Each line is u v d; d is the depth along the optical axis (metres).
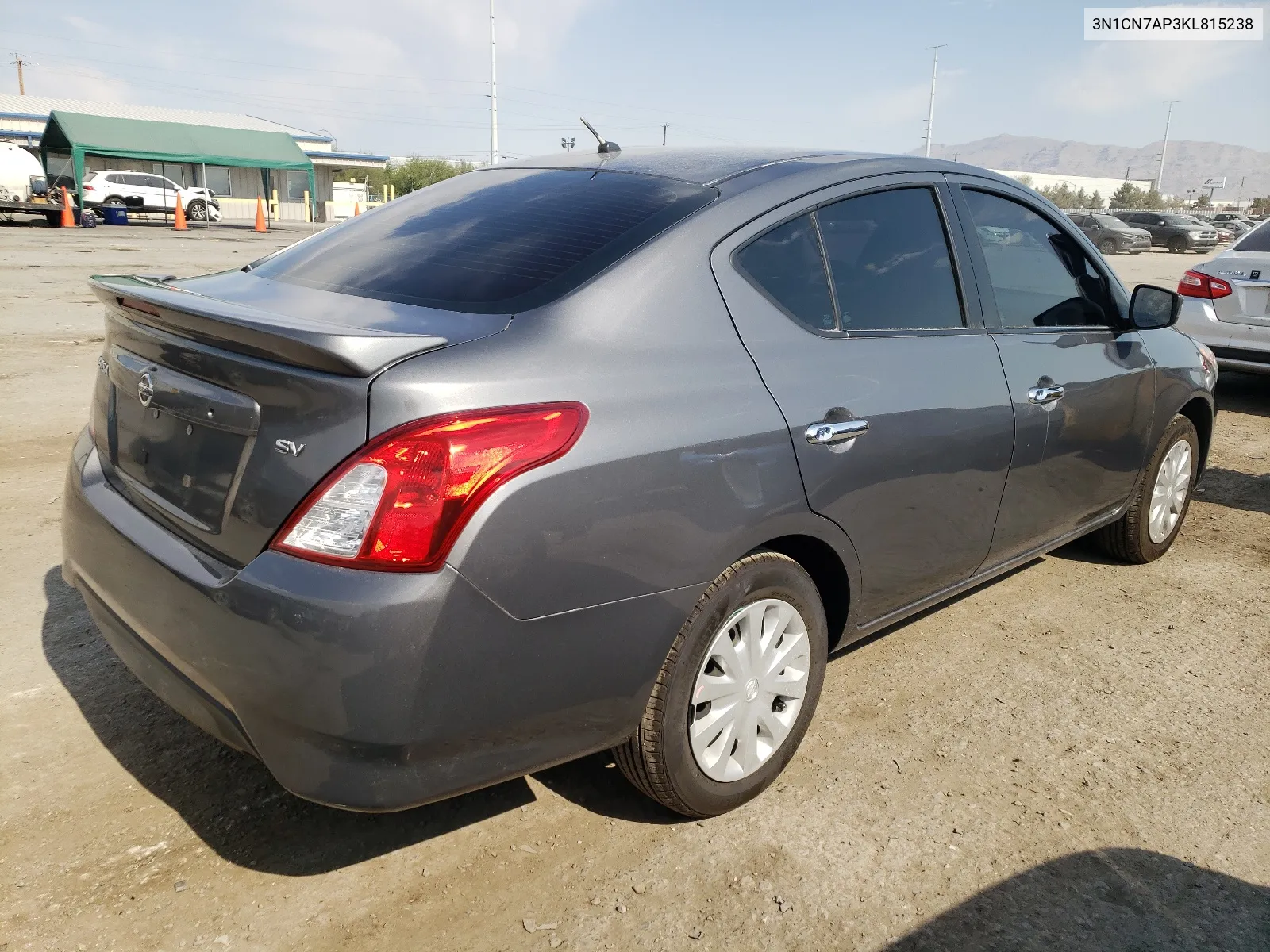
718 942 2.14
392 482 1.84
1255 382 9.25
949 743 2.96
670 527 2.15
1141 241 35.03
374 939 2.11
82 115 34.50
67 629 3.42
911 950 2.14
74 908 2.15
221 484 2.05
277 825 2.47
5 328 9.27
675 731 2.32
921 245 2.99
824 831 2.53
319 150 48.53
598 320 2.19
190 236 25.88
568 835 2.48
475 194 2.88
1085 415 3.51
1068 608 4.01
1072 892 2.34
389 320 2.17
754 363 2.40
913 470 2.76
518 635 1.96
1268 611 4.04
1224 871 2.44
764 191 2.61
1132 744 3.00
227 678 1.96
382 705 1.84
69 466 2.71
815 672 2.68
